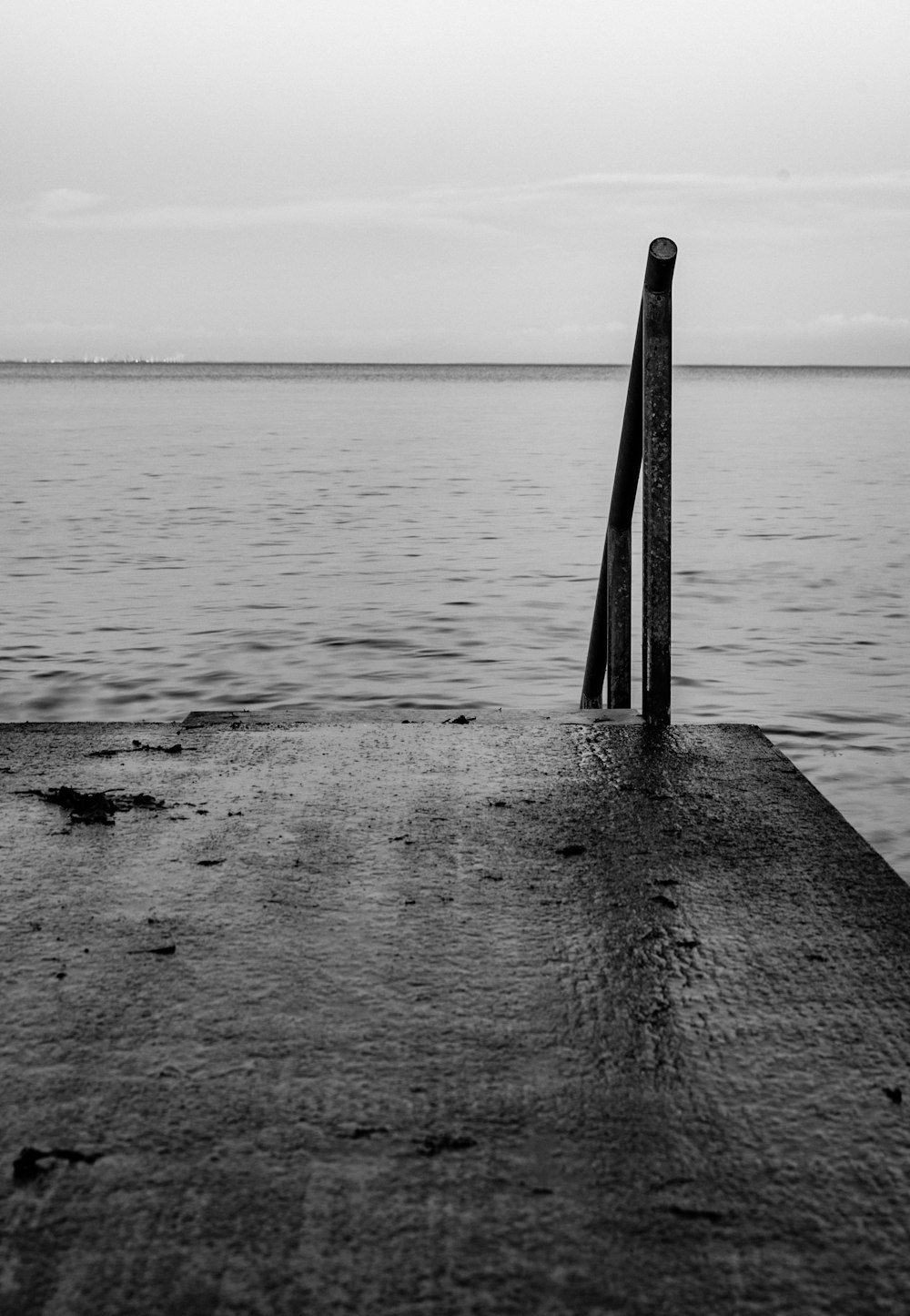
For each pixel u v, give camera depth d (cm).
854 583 1433
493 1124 172
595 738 382
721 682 959
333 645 1099
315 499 2395
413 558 1641
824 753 753
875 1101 178
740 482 2783
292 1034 197
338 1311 138
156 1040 195
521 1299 139
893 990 212
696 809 311
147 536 1848
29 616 1222
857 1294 140
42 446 4034
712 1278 143
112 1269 144
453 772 346
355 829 296
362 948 229
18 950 228
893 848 571
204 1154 165
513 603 1310
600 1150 166
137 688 934
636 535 1864
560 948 229
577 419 6588
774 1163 163
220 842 287
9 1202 156
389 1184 159
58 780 338
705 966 222
